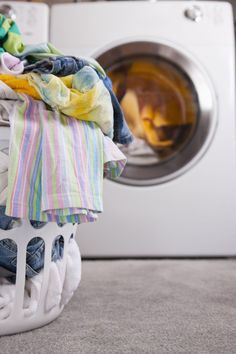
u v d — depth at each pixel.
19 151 0.52
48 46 0.67
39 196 0.52
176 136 1.35
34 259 0.58
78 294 0.82
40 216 0.52
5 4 1.35
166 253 1.31
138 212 1.31
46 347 0.52
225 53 1.37
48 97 0.55
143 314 0.68
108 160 0.61
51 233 0.58
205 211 1.32
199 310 0.70
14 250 0.56
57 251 0.63
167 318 0.65
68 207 0.52
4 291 0.56
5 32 0.67
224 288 0.87
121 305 0.73
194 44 1.36
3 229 0.54
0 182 0.53
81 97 0.56
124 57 1.34
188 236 1.32
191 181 1.32
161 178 1.31
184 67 1.34
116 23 1.36
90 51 1.35
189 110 1.35
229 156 1.34
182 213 1.32
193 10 1.36
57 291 0.59
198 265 1.18
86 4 1.38
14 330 0.56
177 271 1.08
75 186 0.53
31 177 0.52
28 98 0.57
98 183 0.59
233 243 1.32
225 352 0.51
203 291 0.84
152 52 1.33
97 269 1.12
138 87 1.38
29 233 0.55
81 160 0.56
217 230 1.32
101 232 1.31
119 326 0.61
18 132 0.53
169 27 1.36
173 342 0.54
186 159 1.32
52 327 0.60
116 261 1.27
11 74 0.60
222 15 1.39
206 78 1.34
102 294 0.82
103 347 0.52
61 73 0.62
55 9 1.38
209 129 1.33
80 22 1.37
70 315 0.67
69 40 1.36
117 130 0.71
